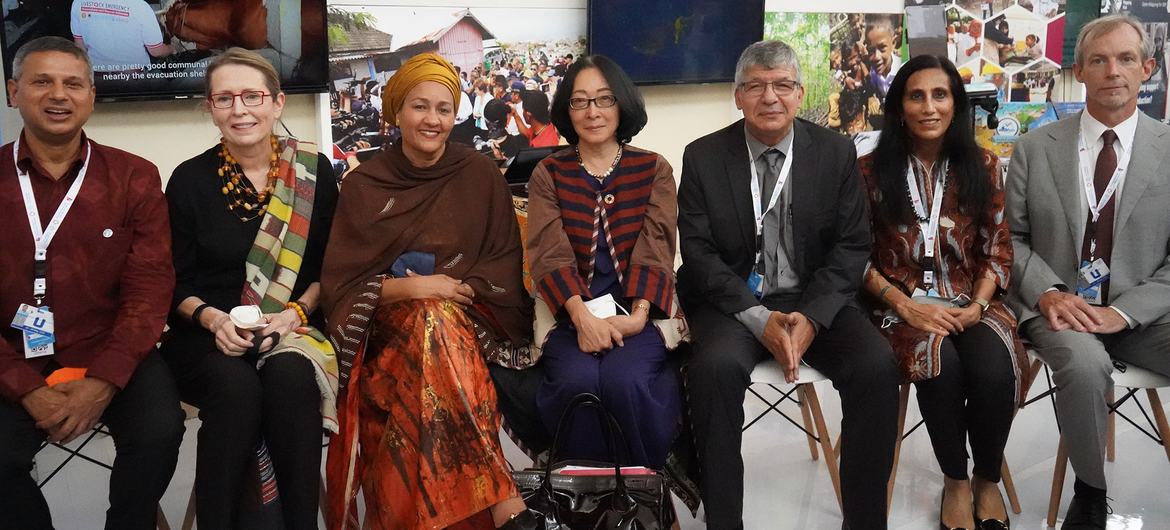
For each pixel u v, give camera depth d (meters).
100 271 2.53
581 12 4.51
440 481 2.52
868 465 2.69
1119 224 3.00
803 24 4.98
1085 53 3.04
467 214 2.88
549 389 2.71
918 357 2.78
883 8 5.29
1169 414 3.85
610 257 2.90
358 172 2.87
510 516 2.51
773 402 4.12
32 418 2.37
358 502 3.16
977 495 2.90
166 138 3.65
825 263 2.95
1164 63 6.04
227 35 3.53
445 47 4.17
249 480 2.52
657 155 2.99
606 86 2.85
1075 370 2.78
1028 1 5.65
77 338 2.52
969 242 3.04
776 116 2.85
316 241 2.85
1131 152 3.03
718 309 2.94
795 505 3.12
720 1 4.65
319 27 3.70
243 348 2.51
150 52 3.42
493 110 4.34
